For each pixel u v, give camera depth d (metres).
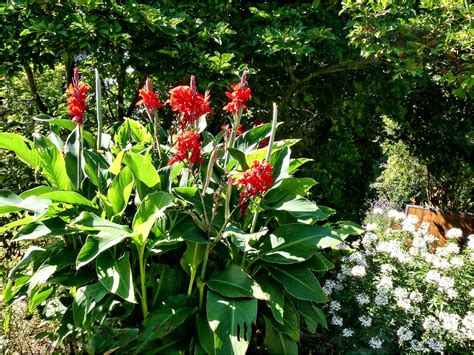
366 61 4.40
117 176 2.47
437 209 7.41
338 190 5.39
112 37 3.69
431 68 4.04
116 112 5.50
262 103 5.14
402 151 8.32
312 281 2.66
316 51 4.36
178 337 2.48
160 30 3.82
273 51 4.01
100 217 2.47
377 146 6.36
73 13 3.68
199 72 3.96
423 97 5.64
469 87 3.52
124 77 5.17
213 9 4.46
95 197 2.62
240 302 2.38
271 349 2.69
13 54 3.80
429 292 3.27
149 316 2.37
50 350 2.97
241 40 4.55
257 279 2.76
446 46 3.49
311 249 2.64
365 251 3.67
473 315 2.95
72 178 2.91
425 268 3.42
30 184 4.08
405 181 9.30
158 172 2.79
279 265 2.79
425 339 2.94
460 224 7.07
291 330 2.63
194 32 4.25
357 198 6.12
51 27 3.50
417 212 7.77
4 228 2.53
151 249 2.43
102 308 2.35
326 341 3.27
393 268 3.32
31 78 4.77
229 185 2.37
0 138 2.65
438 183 8.18
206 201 2.84
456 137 5.66
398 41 3.98
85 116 5.21
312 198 5.29
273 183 2.77
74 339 2.49
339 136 5.54
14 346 2.87
